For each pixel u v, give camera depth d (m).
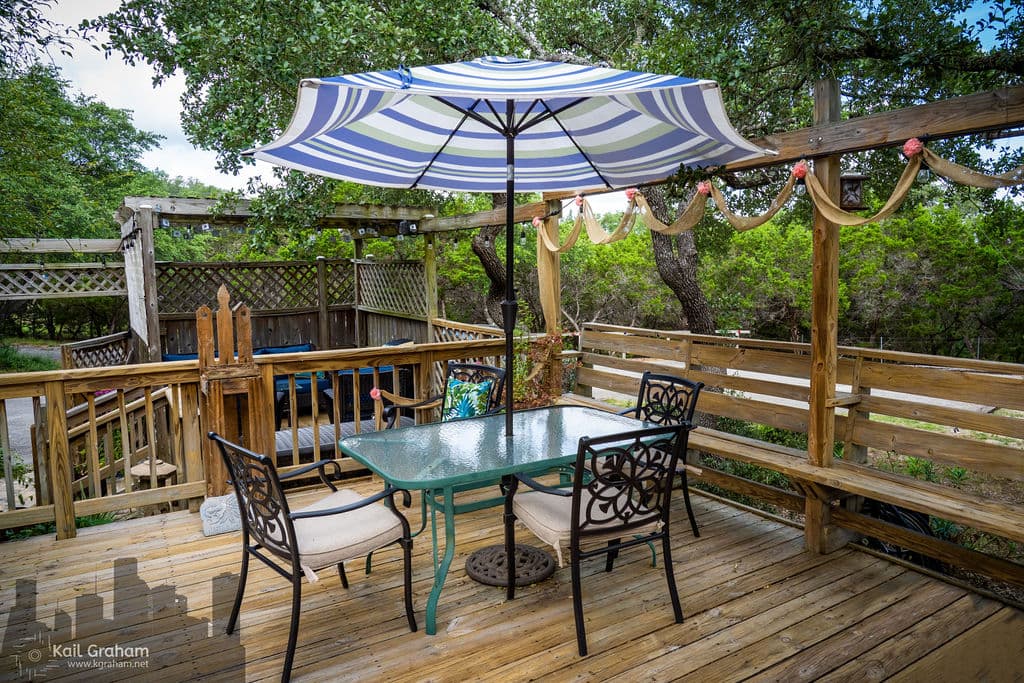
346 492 2.70
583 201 4.56
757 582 2.87
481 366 3.96
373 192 9.27
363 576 2.91
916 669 2.21
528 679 2.12
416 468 2.43
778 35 4.03
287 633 2.42
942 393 3.16
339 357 4.08
